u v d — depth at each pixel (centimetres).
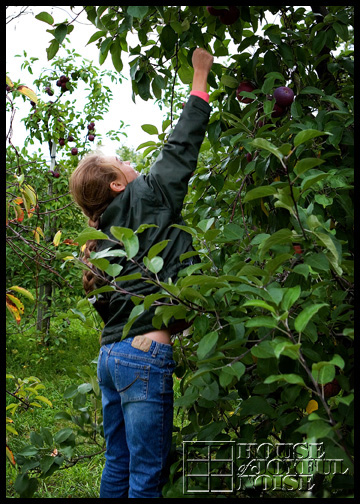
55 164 536
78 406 197
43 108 498
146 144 215
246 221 199
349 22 177
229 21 182
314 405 137
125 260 159
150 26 201
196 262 167
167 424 156
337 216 151
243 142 162
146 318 154
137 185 163
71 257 142
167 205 159
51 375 442
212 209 204
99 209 174
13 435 295
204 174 208
